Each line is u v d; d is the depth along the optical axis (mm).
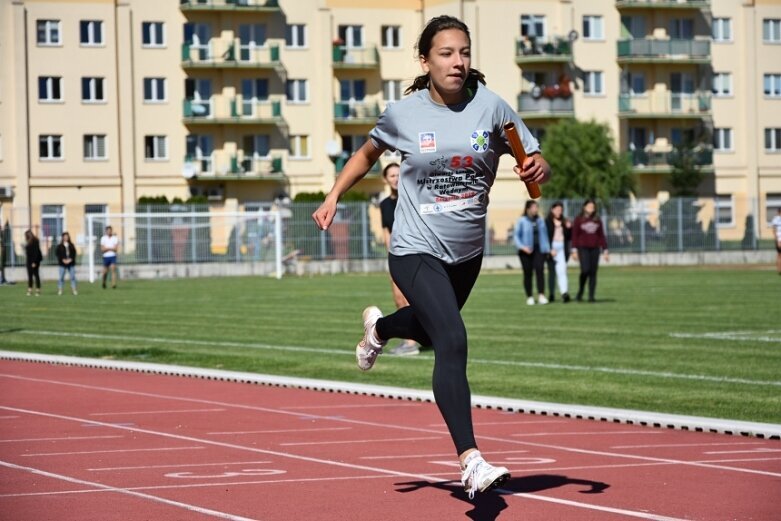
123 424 15555
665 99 100750
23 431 14969
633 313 35156
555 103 96688
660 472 11891
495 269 78188
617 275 64688
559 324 31453
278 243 70312
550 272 40938
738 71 103188
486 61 96000
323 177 97625
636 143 101500
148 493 10906
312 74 96875
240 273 75375
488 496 10672
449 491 10930
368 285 58719
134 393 19047
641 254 82500
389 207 24672
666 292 46625
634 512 9977
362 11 97438
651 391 18312
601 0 98688
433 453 13125
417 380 20172
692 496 10648
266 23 95688
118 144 92688
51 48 90875
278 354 25031
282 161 96750
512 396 18078
